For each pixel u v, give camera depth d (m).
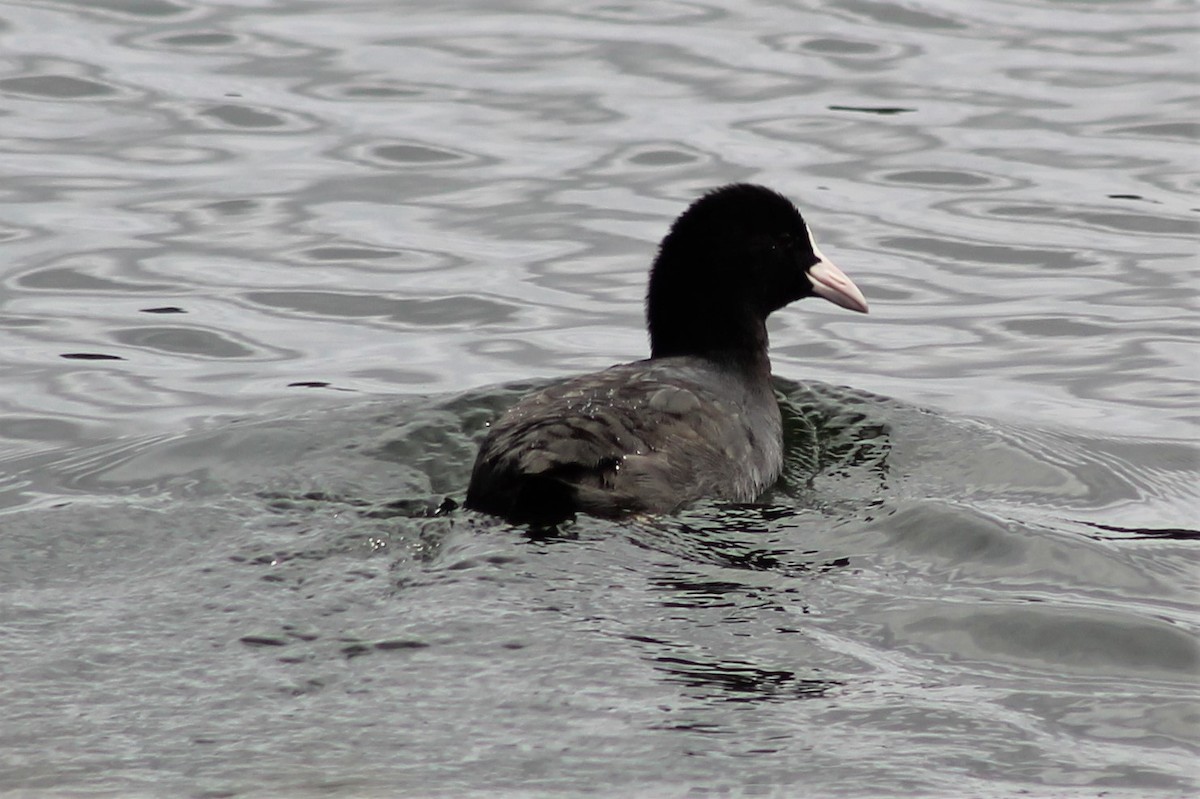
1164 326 17.72
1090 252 19.36
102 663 10.07
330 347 17.16
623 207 20.17
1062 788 8.99
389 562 11.44
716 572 11.38
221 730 9.37
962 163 21.33
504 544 11.50
